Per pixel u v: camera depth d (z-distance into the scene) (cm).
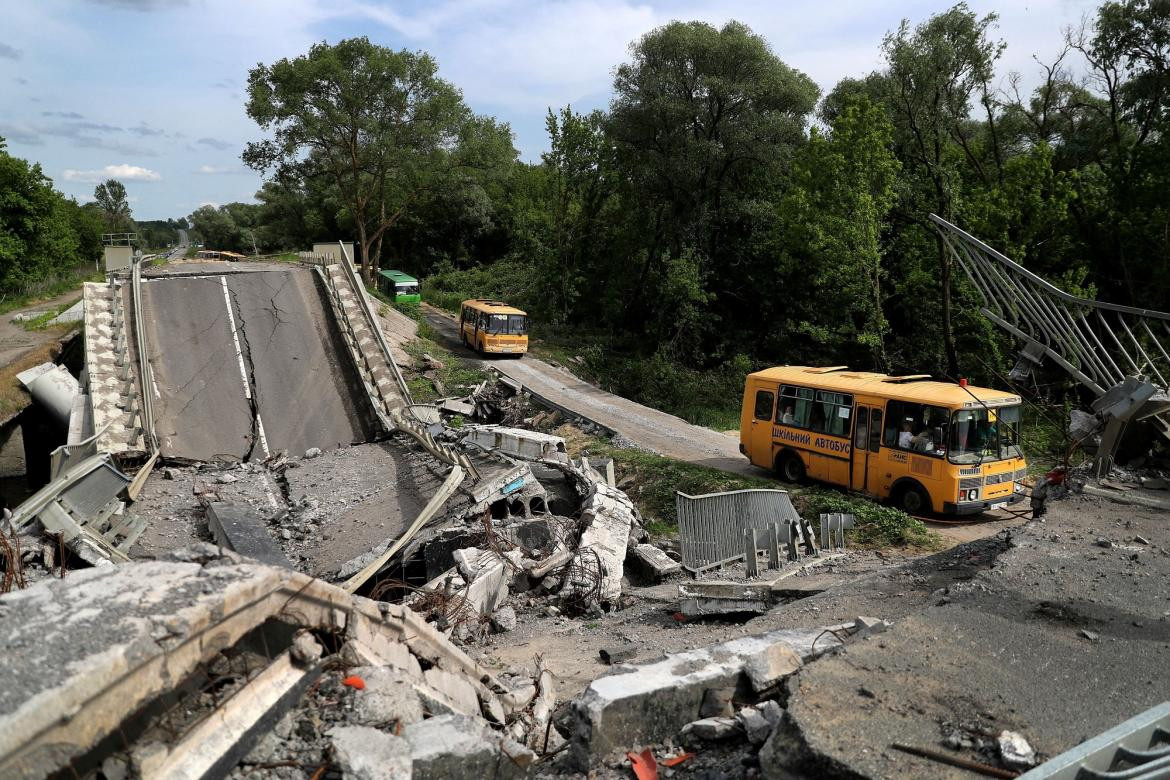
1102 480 1117
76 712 312
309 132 4988
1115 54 3412
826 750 455
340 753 412
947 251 3556
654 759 552
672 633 1027
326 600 505
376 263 5888
